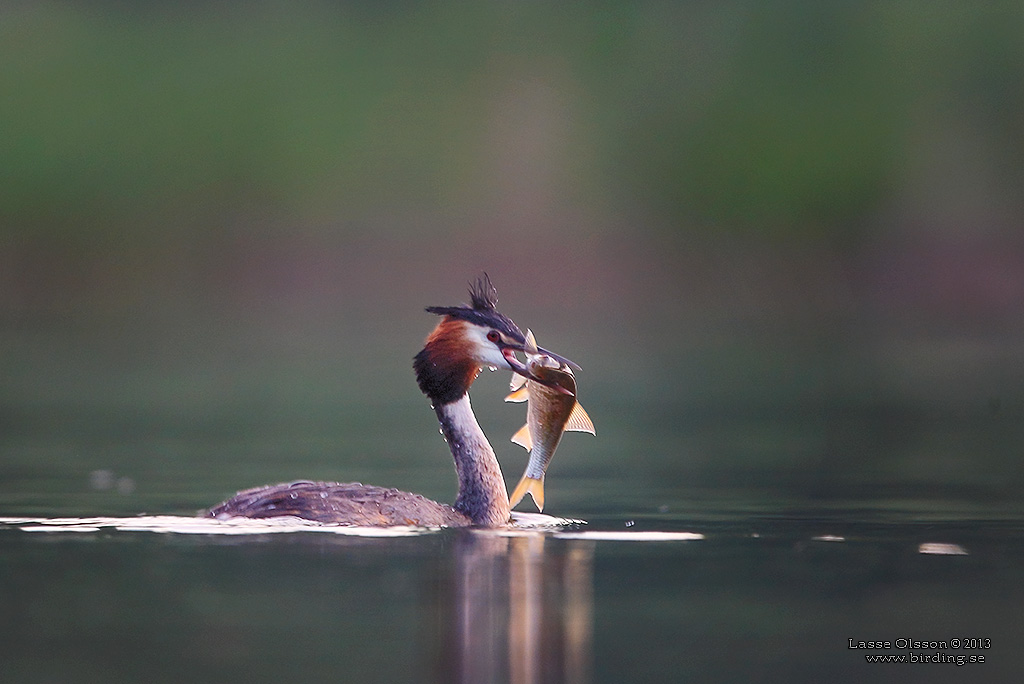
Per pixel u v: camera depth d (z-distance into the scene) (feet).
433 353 48.62
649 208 171.63
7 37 166.61
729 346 131.44
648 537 45.44
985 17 170.40
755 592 38.14
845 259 166.81
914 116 169.17
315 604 36.52
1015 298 160.35
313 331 149.28
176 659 32.19
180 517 48.06
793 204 168.04
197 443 75.00
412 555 41.78
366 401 98.53
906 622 35.22
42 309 161.17
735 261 169.07
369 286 168.14
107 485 58.34
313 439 77.30
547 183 172.24
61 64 165.99
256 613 35.86
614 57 177.99
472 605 36.52
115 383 107.55
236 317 161.27
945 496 55.16
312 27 175.11
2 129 162.30
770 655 32.91
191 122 167.73
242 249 167.73
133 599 37.01
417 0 179.01
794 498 55.16
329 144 170.19
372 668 31.71
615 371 112.78
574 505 53.67
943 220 165.48
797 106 170.81
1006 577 39.58
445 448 73.31
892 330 145.28
